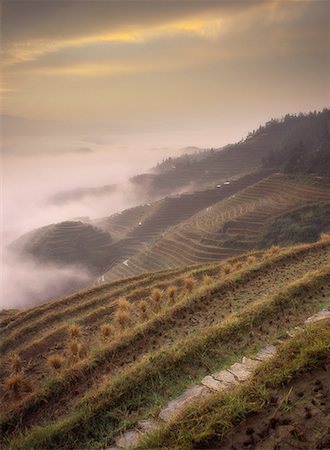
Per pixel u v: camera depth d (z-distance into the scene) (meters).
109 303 20.66
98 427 7.84
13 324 20.64
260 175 168.00
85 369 10.71
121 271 98.12
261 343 9.62
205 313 13.59
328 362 6.69
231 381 7.92
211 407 6.31
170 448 5.60
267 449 5.21
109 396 8.53
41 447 7.60
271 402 6.11
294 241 77.75
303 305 11.62
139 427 7.30
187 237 103.50
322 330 7.82
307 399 5.95
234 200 124.81
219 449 5.43
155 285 21.69
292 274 16.14
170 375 8.95
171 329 12.60
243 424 5.78
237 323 10.55
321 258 17.77
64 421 8.12
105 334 14.75
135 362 10.82
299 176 123.75
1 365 15.49
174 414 7.15
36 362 15.24
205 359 9.27
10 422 9.29
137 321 16.03
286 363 6.95
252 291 15.00
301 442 5.18
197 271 22.81
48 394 9.93
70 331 15.88
